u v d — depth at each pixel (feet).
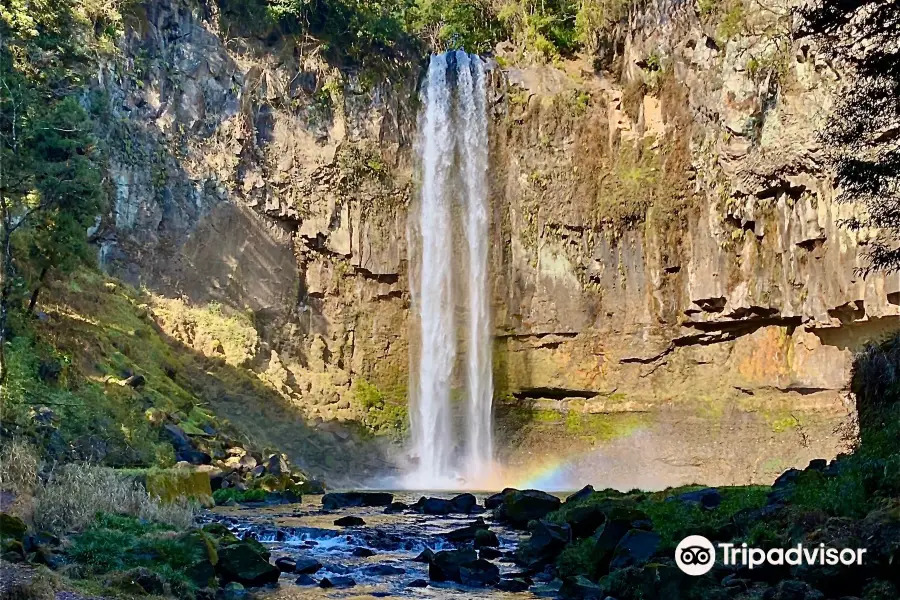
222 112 146.51
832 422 125.18
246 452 109.91
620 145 147.13
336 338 148.66
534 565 52.31
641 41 147.43
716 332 138.72
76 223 93.86
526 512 69.05
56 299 109.91
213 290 139.54
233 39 150.20
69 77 111.55
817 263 125.59
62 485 54.24
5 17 99.09
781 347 132.67
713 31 135.33
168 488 70.08
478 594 45.44
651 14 146.61
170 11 144.15
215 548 47.65
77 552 44.24
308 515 77.25
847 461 54.90
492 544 59.62
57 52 111.04
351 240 149.89
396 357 150.71
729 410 135.33
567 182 149.28
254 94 148.77
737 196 133.18
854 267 116.57
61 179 89.04
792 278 128.47
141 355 117.08
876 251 74.28
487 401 150.00
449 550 51.78
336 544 60.70
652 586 40.60
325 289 150.10
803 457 125.70
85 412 85.15
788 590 36.83
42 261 97.66
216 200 143.13
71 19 120.98
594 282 147.13
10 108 88.84
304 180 149.48
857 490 45.80
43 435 75.15
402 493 117.29
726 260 135.33
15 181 85.25
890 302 115.75
